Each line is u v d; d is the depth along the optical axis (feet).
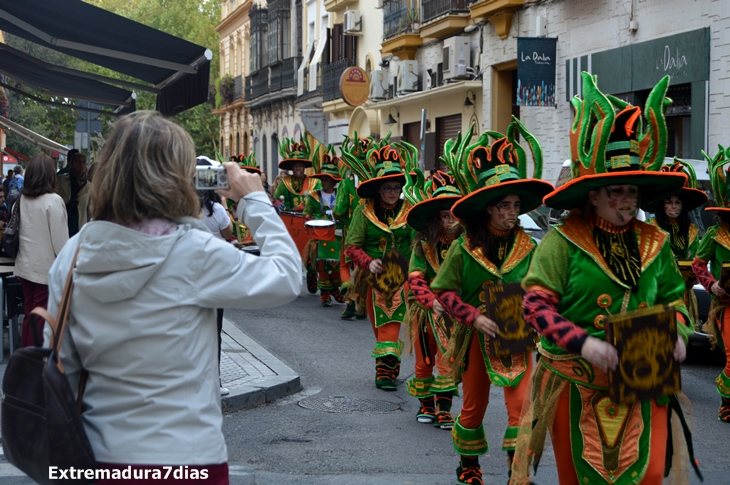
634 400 11.37
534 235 41.09
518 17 69.92
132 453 8.68
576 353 11.50
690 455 12.41
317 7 130.00
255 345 33.58
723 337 23.63
